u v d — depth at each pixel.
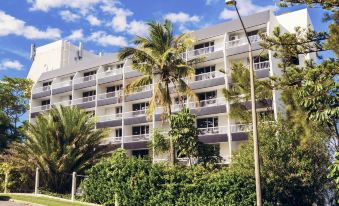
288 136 22.31
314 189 22.97
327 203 23.88
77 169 28.70
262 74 36.41
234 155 23.52
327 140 22.69
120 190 22.38
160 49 29.94
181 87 30.12
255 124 16.50
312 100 14.40
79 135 29.73
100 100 49.91
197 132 26.16
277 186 21.42
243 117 26.83
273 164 21.36
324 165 22.55
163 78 29.78
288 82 21.19
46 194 27.20
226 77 38.97
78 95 54.25
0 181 30.83
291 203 22.36
